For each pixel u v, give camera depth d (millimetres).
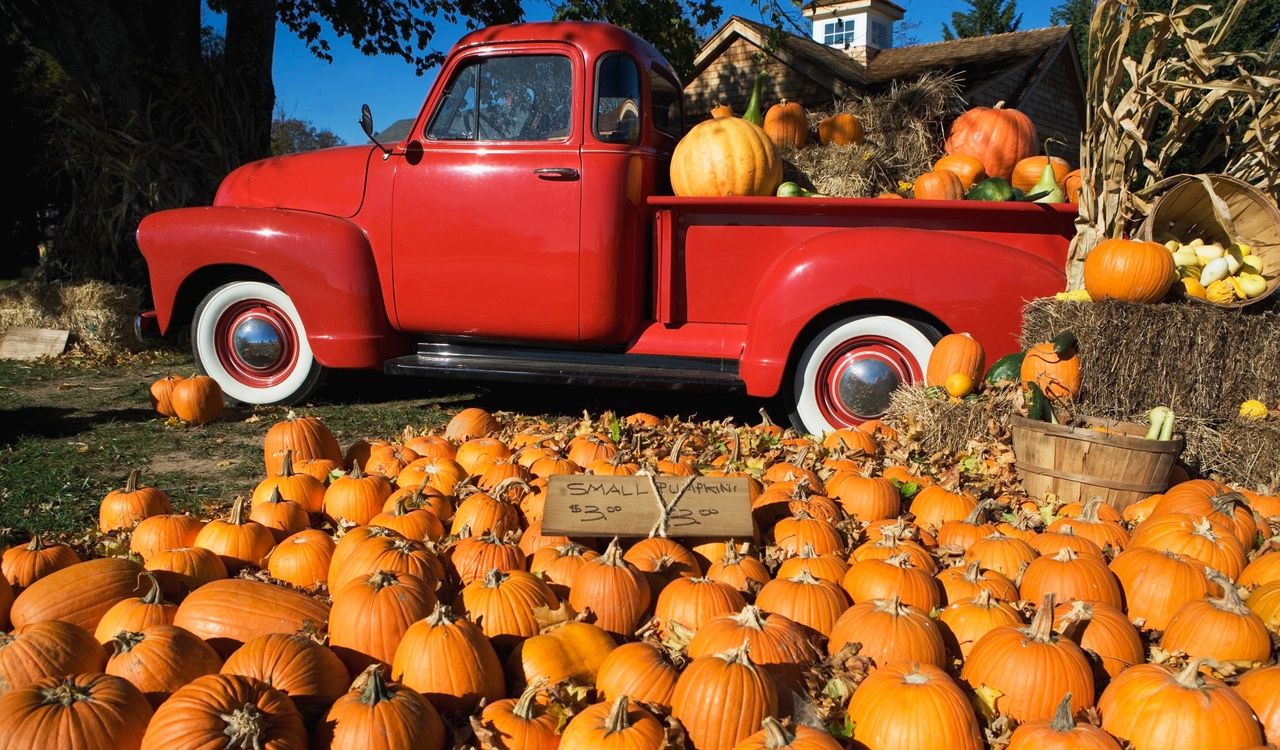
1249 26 15633
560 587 2578
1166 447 3451
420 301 5605
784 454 4129
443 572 2566
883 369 4996
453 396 6871
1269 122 4871
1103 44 4660
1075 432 3545
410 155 5547
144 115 10109
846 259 4812
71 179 10391
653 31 14203
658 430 4715
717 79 18531
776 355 4961
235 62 10992
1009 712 2047
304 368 6008
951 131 7156
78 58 10039
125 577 2457
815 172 5980
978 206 4828
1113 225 4711
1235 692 1972
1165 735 1893
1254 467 4066
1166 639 2418
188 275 5910
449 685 1996
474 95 5473
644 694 1992
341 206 5715
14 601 2447
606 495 2895
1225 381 4234
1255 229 4797
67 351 8977
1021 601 2537
